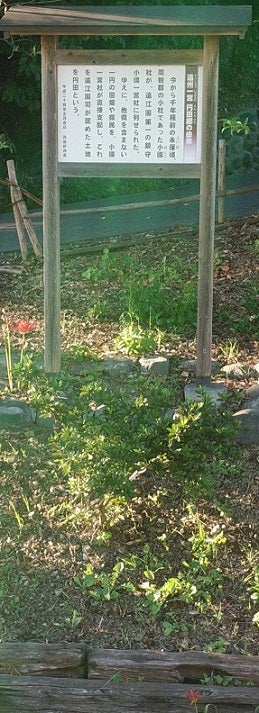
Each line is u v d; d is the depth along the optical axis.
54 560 4.90
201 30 5.82
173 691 4.04
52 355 6.53
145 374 6.54
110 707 3.99
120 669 4.17
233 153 12.88
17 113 12.76
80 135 6.24
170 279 8.17
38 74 11.80
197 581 4.71
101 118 6.18
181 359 6.81
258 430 5.75
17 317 7.66
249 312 7.57
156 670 4.16
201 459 5.15
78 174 6.31
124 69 6.07
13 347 7.06
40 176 12.46
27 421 6.01
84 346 6.86
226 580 4.76
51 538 5.04
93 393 5.37
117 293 8.05
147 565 4.81
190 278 8.30
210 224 6.19
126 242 9.25
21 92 12.10
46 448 5.74
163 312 7.42
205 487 5.00
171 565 4.84
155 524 5.10
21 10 6.08
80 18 5.87
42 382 6.09
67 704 4.01
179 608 4.60
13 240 9.91
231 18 5.77
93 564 4.86
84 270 8.70
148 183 12.49
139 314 7.36
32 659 4.20
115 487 4.86
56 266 6.41
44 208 6.35
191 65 6.00
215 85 6.00
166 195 11.93
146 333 7.13
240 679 4.16
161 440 4.92
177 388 6.39
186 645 4.39
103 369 6.53
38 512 5.21
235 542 4.99
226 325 7.38
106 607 4.61
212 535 5.03
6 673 4.18
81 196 12.33
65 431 4.94
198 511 5.21
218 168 9.68
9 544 5.00
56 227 6.35
